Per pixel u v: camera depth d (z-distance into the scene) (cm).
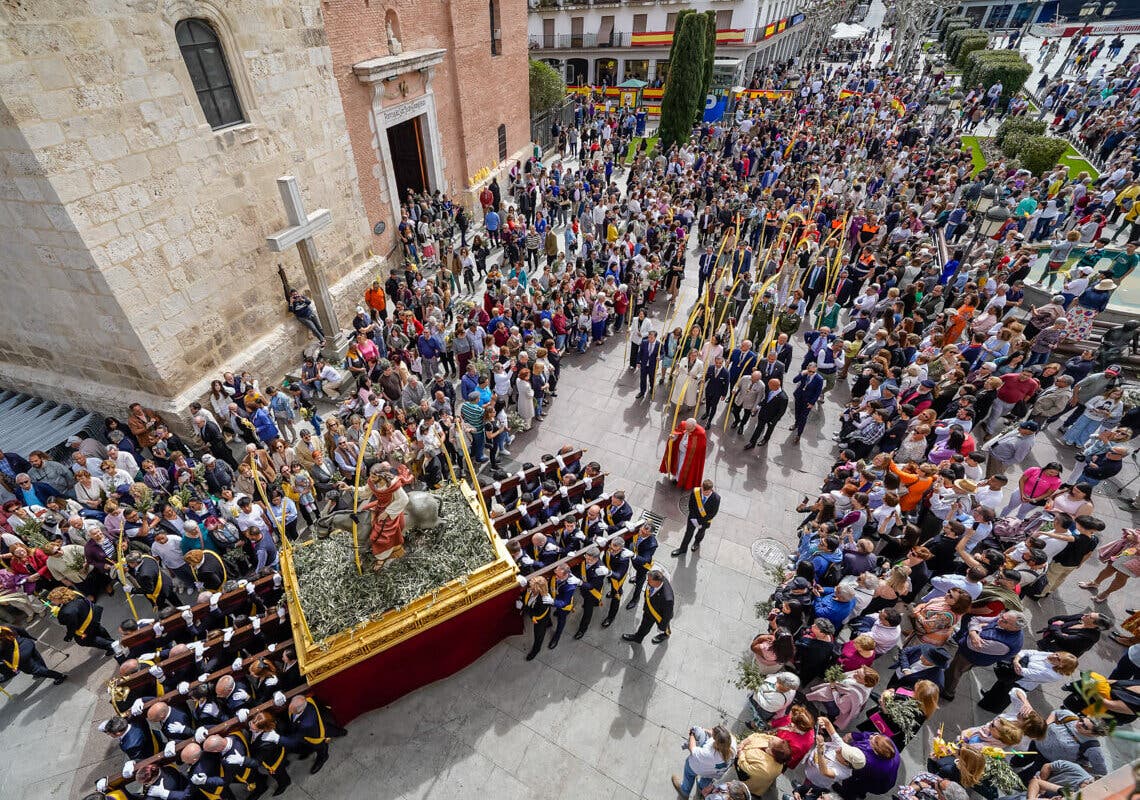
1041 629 834
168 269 1061
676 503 1062
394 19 1662
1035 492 892
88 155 902
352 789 693
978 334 1225
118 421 1152
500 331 1324
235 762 626
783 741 572
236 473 1137
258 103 1190
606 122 3186
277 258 1309
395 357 1290
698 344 1337
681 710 760
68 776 713
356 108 1562
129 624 764
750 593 905
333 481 1052
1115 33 4747
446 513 834
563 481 966
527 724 750
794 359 1470
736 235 1606
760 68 4706
